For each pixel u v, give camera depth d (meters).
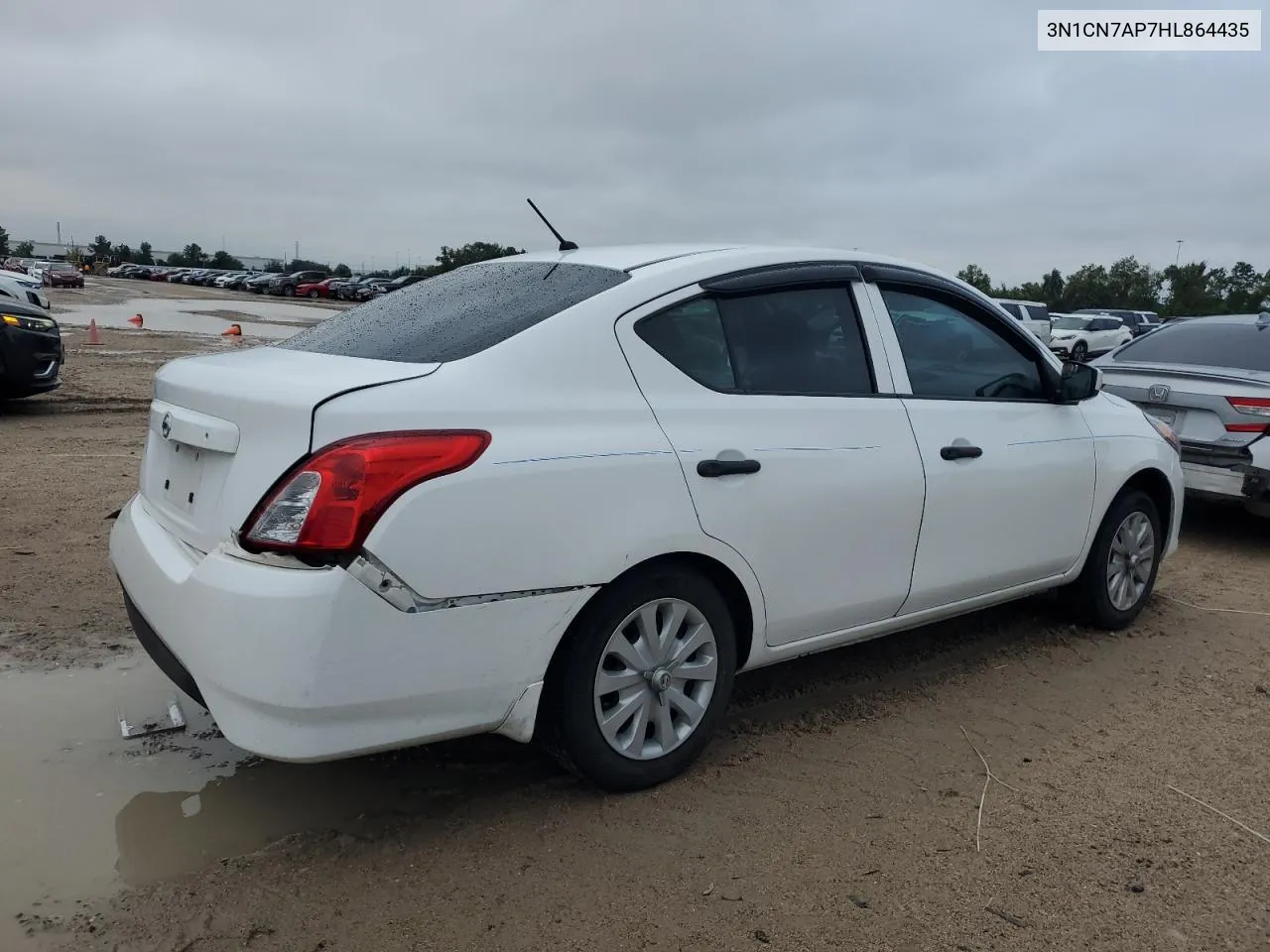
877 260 3.81
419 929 2.46
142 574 2.96
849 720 3.75
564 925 2.50
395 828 2.92
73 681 3.86
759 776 3.28
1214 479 6.34
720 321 3.27
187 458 2.94
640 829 2.94
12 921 2.44
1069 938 2.51
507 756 3.38
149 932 2.42
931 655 4.46
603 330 2.99
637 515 2.89
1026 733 3.69
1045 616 5.03
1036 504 4.16
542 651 2.79
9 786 3.09
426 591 2.56
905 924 2.54
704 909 2.58
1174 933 2.54
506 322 3.00
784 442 3.26
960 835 2.96
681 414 3.07
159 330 25.62
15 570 5.04
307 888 2.62
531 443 2.73
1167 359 7.18
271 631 2.45
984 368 4.10
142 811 2.98
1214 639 4.81
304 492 2.48
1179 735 3.71
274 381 2.71
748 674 4.18
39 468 7.56
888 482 3.54
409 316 3.35
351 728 2.55
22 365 10.28
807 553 3.35
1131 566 4.84
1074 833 2.99
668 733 3.15
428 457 2.55
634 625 3.04
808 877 2.73
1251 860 2.88
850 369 3.59
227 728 2.53
